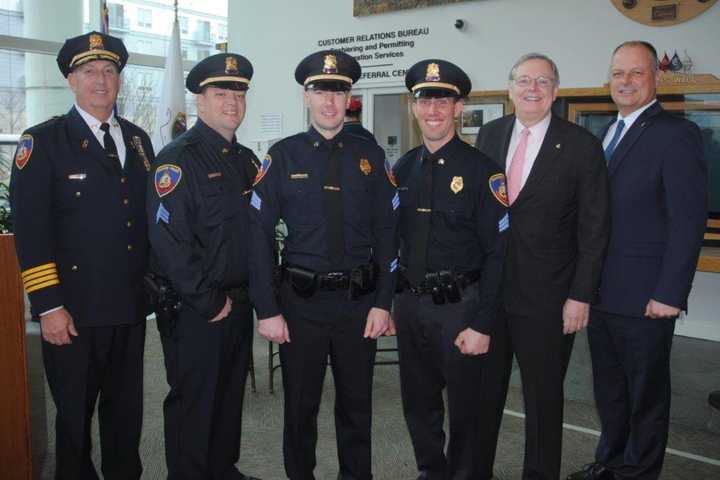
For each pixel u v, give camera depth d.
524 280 2.07
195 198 1.94
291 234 1.97
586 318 2.04
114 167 2.02
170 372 2.03
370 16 5.65
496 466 2.59
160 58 7.17
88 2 6.75
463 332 2.00
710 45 4.21
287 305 1.97
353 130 2.90
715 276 4.58
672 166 2.08
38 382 2.52
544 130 2.10
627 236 2.17
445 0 5.17
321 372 2.01
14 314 2.10
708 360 4.12
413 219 2.09
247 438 2.84
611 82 2.26
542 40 4.81
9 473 2.12
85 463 2.04
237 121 2.06
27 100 6.16
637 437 2.22
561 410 2.12
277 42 6.27
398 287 2.14
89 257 1.96
